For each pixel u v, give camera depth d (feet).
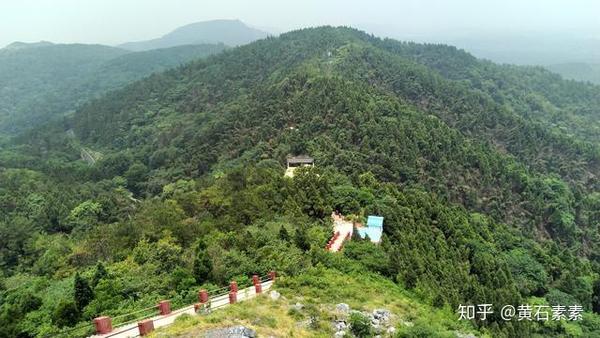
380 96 416.67
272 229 165.17
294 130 362.53
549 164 487.61
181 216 190.90
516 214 346.13
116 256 160.76
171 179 423.64
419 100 549.54
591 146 527.40
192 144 472.03
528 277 222.69
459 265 187.73
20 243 257.55
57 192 373.20
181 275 121.19
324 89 396.78
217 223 178.29
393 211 209.36
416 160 330.54
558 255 264.72
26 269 225.56
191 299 109.60
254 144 383.45
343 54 626.23
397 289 142.00
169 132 570.05
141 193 452.35
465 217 258.78
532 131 517.96
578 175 483.10
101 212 315.78
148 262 137.39
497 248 244.22
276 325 94.17
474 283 173.37
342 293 121.80
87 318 103.09
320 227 179.32
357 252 161.58
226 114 498.28
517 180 367.25
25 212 322.96
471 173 356.38
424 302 140.77
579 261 268.62
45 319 105.91
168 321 92.17
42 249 241.76
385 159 310.86
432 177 326.65
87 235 221.66
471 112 527.40
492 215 333.42
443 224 223.71
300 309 105.60
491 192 349.41
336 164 300.20
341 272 142.20
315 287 121.90
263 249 141.79
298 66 592.19
